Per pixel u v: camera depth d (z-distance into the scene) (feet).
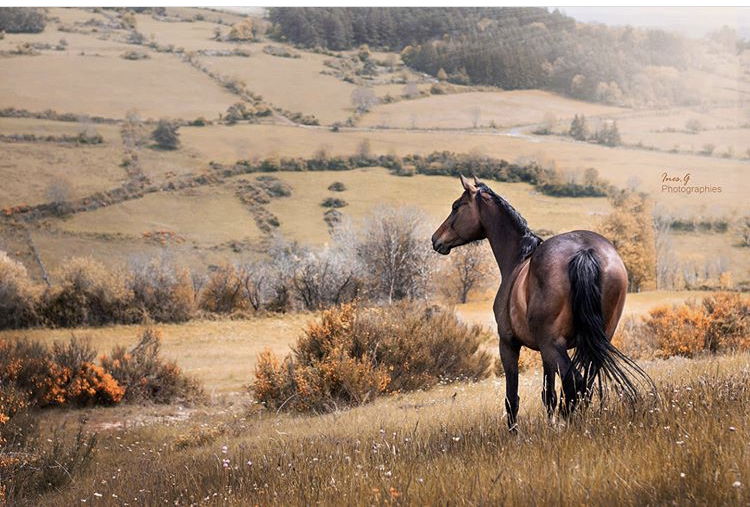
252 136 470.39
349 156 442.09
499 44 561.43
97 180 399.65
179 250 345.72
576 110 517.55
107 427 56.49
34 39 577.02
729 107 442.50
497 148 458.09
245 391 76.13
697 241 306.55
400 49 621.31
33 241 348.38
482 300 198.49
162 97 505.66
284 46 617.62
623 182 382.63
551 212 370.94
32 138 428.97
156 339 75.77
